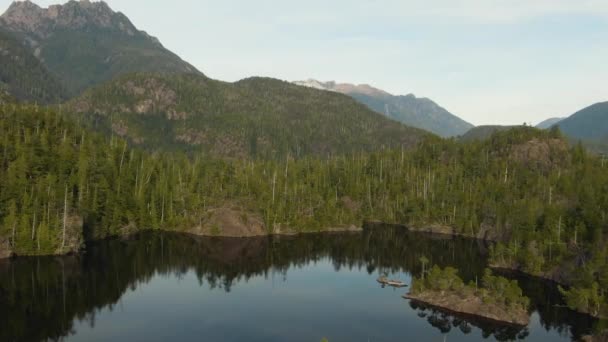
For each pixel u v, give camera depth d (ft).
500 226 498.28
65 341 220.64
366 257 435.12
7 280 309.01
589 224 375.25
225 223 520.83
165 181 549.13
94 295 295.28
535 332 244.22
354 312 275.18
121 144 625.41
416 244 493.77
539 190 539.70
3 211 369.09
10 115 542.16
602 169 599.57
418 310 280.31
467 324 256.11
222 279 350.43
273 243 486.38
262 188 579.48
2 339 218.79
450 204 589.73
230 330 241.96
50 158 452.76
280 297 305.94
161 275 353.10
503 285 280.92
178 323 250.98
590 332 243.81
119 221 481.05
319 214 575.38
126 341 223.10
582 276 298.15
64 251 379.96
